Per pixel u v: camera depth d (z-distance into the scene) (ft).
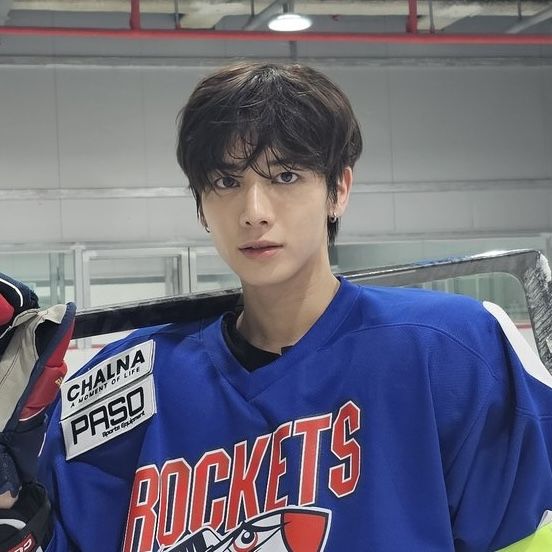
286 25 14.75
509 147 19.92
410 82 19.44
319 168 2.52
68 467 2.97
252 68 2.54
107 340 15.01
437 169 19.60
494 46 19.83
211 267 18.38
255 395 2.70
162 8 16.47
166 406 2.84
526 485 2.63
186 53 18.37
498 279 14.57
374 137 19.34
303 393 2.66
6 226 17.48
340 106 2.59
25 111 17.52
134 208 18.04
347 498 2.53
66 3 16.38
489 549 2.68
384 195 19.35
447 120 19.61
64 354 2.58
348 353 2.69
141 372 2.95
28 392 2.52
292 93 2.48
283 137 2.44
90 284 17.87
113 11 16.93
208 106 2.50
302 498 2.55
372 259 19.33
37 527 2.68
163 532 2.68
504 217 19.90
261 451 2.65
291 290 2.71
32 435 2.57
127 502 2.88
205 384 2.81
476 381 2.65
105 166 17.90
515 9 17.87
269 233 2.48
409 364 2.64
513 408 2.67
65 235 17.71
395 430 2.60
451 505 2.66
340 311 2.76
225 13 16.89
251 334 2.86
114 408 2.95
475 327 2.74
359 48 19.26
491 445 2.68
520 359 2.75
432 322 2.71
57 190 17.66
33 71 17.54
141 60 17.97
